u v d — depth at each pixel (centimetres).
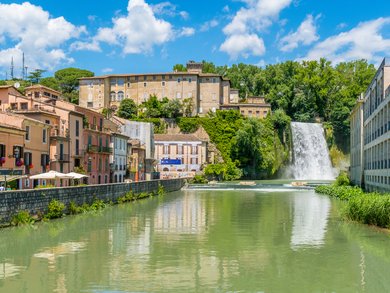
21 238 2938
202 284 1902
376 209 3481
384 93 5416
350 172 9444
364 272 2109
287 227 3525
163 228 3462
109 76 15750
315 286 1888
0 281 1936
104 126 8431
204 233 3219
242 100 17800
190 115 14988
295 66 19188
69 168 6278
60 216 3972
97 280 1956
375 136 6091
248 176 13550
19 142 4944
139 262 2291
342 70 18200
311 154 14850
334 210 4869
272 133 14650
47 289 1825
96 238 2980
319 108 16900
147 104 14900
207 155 13812
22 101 6203
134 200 6216
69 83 18788
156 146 12706
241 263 2281
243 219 4069
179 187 9600
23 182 5031
